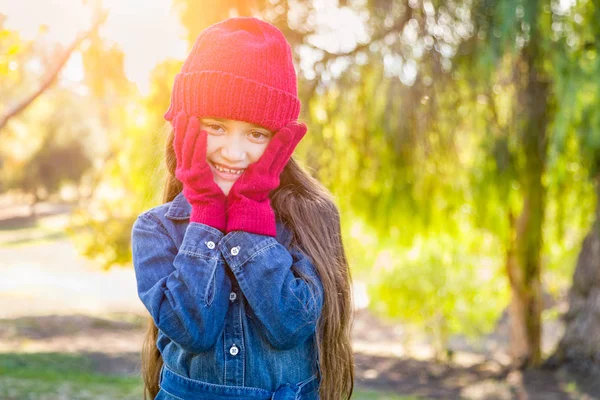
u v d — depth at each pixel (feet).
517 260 28.04
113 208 35.40
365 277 33.12
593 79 21.16
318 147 23.81
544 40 21.85
